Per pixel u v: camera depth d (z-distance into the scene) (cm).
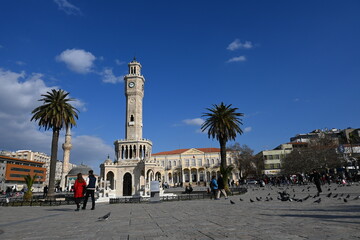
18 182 13625
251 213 1335
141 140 7900
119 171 7419
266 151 12631
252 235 757
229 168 4250
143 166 7225
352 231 745
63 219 1457
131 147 7856
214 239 730
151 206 2391
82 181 2038
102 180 7006
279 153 12512
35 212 2061
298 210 1365
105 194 5306
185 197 3400
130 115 8319
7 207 2850
